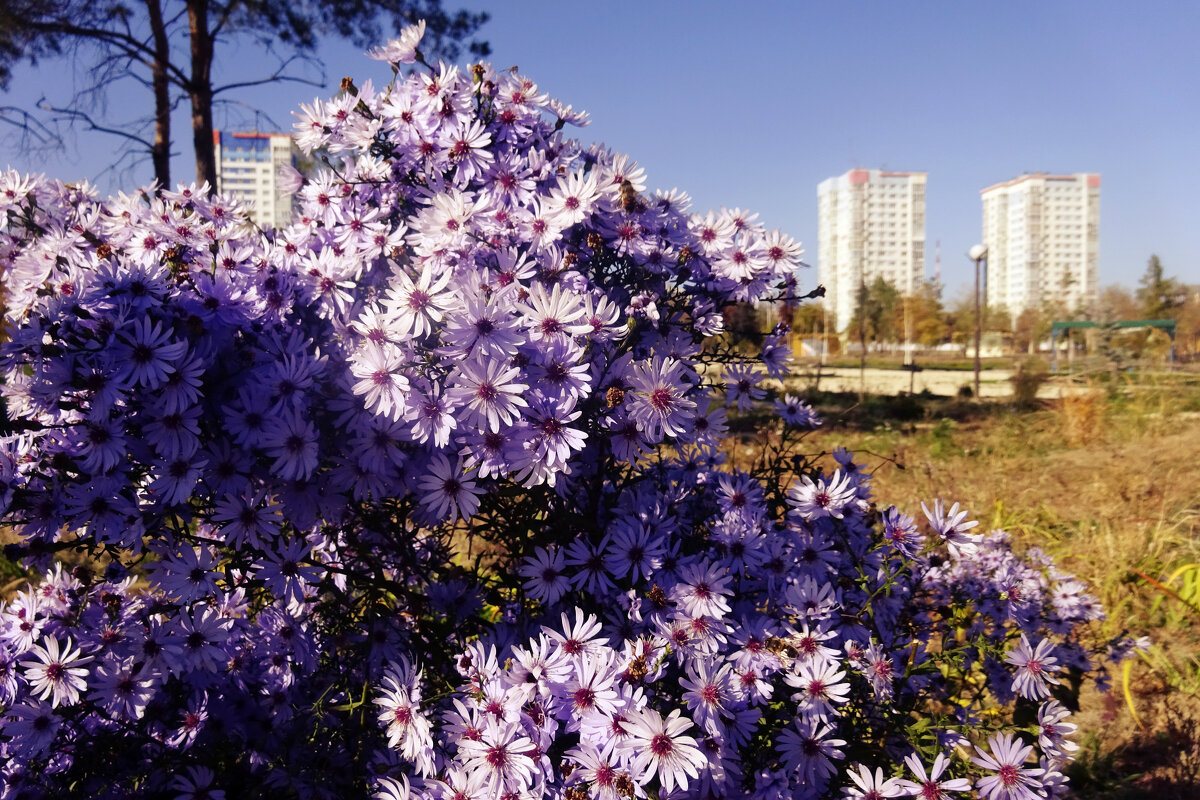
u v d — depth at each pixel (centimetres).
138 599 220
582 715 168
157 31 1070
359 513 209
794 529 225
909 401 1395
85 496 175
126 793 198
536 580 200
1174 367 1952
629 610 197
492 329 174
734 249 233
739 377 241
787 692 193
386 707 197
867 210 9906
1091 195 9619
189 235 227
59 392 166
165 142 1113
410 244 217
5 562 395
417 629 226
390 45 232
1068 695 284
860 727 195
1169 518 570
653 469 245
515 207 220
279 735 215
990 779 179
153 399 173
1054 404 1403
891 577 211
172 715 215
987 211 10281
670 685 188
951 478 695
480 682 185
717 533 209
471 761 171
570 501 225
